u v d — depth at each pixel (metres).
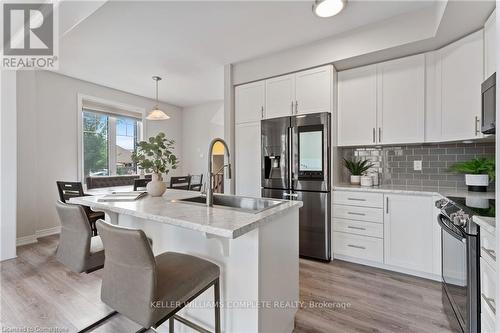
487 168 2.23
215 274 1.31
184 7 2.21
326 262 2.79
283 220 1.54
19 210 3.40
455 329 1.59
